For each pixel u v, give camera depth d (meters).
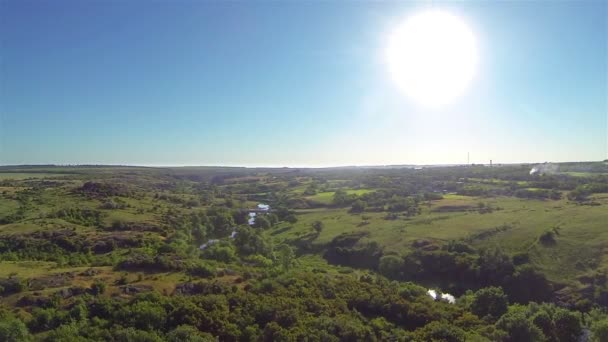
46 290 51.75
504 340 48.22
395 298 59.16
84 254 80.94
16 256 76.06
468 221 115.88
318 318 49.25
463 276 83.50
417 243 99.88
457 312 58.56
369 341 46.81
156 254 75.94
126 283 56.28
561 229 94.75
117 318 45.66
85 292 51.81
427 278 86.94
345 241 110.88
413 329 53.34
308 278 64.56
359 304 57.97
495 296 60.41
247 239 101.38
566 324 53.78
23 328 40.34
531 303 60.50
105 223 105.81
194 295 53.97
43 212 110.25
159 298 50.25
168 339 42.25
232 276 65.25
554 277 76.62
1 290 50.56
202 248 97.44
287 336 44.06
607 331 49.66
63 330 41.62
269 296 54.84
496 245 90.25
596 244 83.88
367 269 96.62
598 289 71.12
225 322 47.19
